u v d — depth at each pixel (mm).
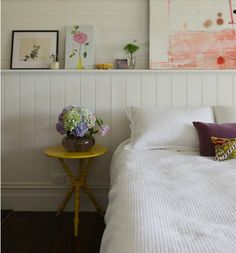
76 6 2480
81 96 2418
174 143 2027
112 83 2408
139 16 2469
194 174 1355
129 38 2479
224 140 1781
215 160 1705
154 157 1712
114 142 2434
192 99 2396
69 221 2238
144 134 2039
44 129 2441
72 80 2416
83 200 2443
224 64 2383
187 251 663
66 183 2467
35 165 2465
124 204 970
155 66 2406
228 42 2381
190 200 1000
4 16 2496
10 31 2504
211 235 750
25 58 2471
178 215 876
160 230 769
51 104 2428
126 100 2410
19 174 2475
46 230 2080
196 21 2391
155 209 908
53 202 2471
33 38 2484
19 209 2479
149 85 2398
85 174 2209
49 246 1848
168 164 1543
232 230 785
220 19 2379
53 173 2463
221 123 2092
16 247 1834
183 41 2396
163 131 2037
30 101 2432
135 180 1222
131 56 2422
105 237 875
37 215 2369
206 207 941
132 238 731
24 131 2445
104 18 2480
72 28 2471
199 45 2391
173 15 2400
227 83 2383
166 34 2402
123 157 1744
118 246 721
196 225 812
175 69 2391
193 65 2396
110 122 2424
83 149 2105
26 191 2479
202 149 1859
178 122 2076
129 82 2404
